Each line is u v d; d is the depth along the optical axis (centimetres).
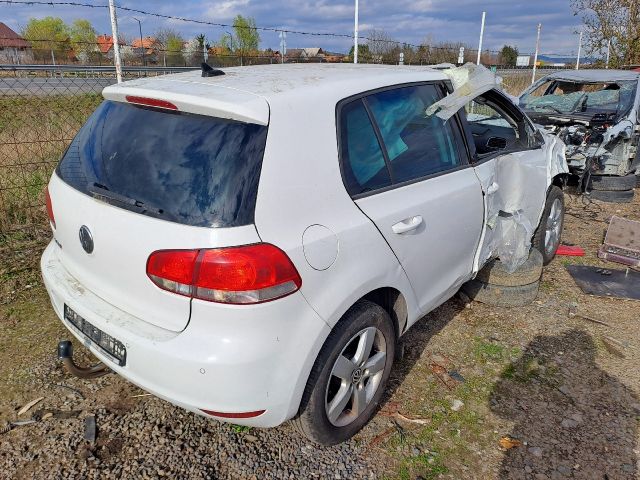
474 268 338
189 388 194
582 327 373
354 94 245
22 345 327
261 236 193
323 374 223
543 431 271
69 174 248
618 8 1627
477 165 320
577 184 706
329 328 216
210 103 204
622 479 243
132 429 262
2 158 552
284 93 217
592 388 306
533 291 398
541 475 244
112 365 215
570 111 737
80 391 288
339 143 229
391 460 250
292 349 203
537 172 390
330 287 214
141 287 204
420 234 265
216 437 259
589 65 1919
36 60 1919
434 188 278
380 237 238
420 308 288
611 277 454
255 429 266
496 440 265
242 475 238
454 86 315
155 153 213
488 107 376
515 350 342
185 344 193
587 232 575
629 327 375
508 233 373
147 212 202
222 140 202
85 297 231
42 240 477
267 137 202
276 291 194
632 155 691
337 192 223
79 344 330
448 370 319
